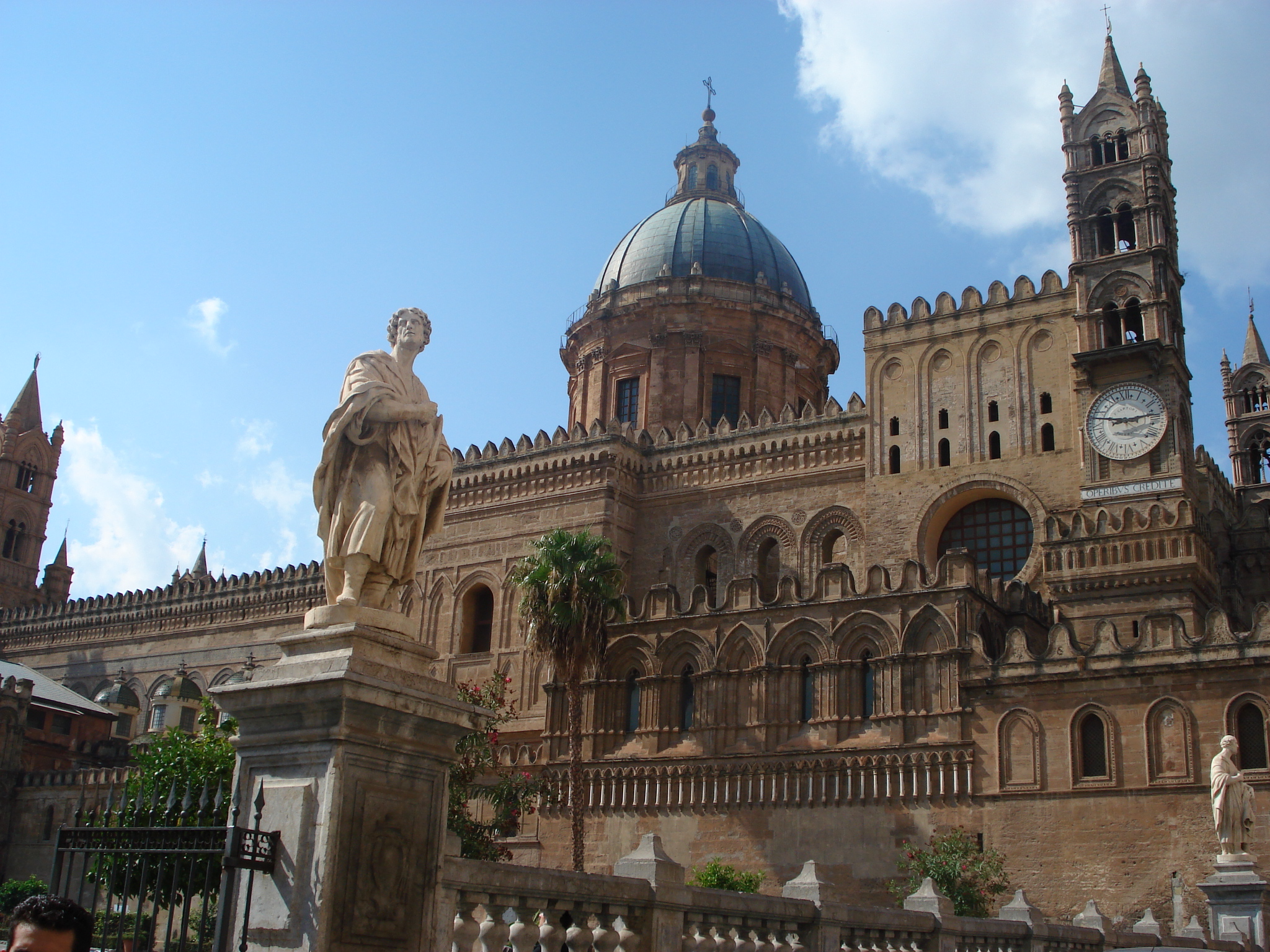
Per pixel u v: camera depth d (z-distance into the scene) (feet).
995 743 156.15
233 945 35.40
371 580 40.16
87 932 26.37
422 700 38.06
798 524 221.87
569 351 297.94
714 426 272.51
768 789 169.68
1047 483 198.08
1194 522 173.99
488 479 244.42
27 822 248.93
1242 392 262.67
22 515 364.17
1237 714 142.72
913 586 169.58
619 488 234.58
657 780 177.99
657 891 52.75
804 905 61.98
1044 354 204.74
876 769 162.61
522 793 173.58
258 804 35.47
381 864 36.45
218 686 38.55
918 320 217.56
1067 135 204.64
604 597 173.58
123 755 275.80
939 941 70.59
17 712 256.32
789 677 175.32
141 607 308.40
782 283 290.97
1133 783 146.20
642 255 292.81
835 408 223.92
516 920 47.83
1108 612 176.35
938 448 209.87
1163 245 192.13
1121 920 139.33
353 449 40.81
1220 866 112.68
